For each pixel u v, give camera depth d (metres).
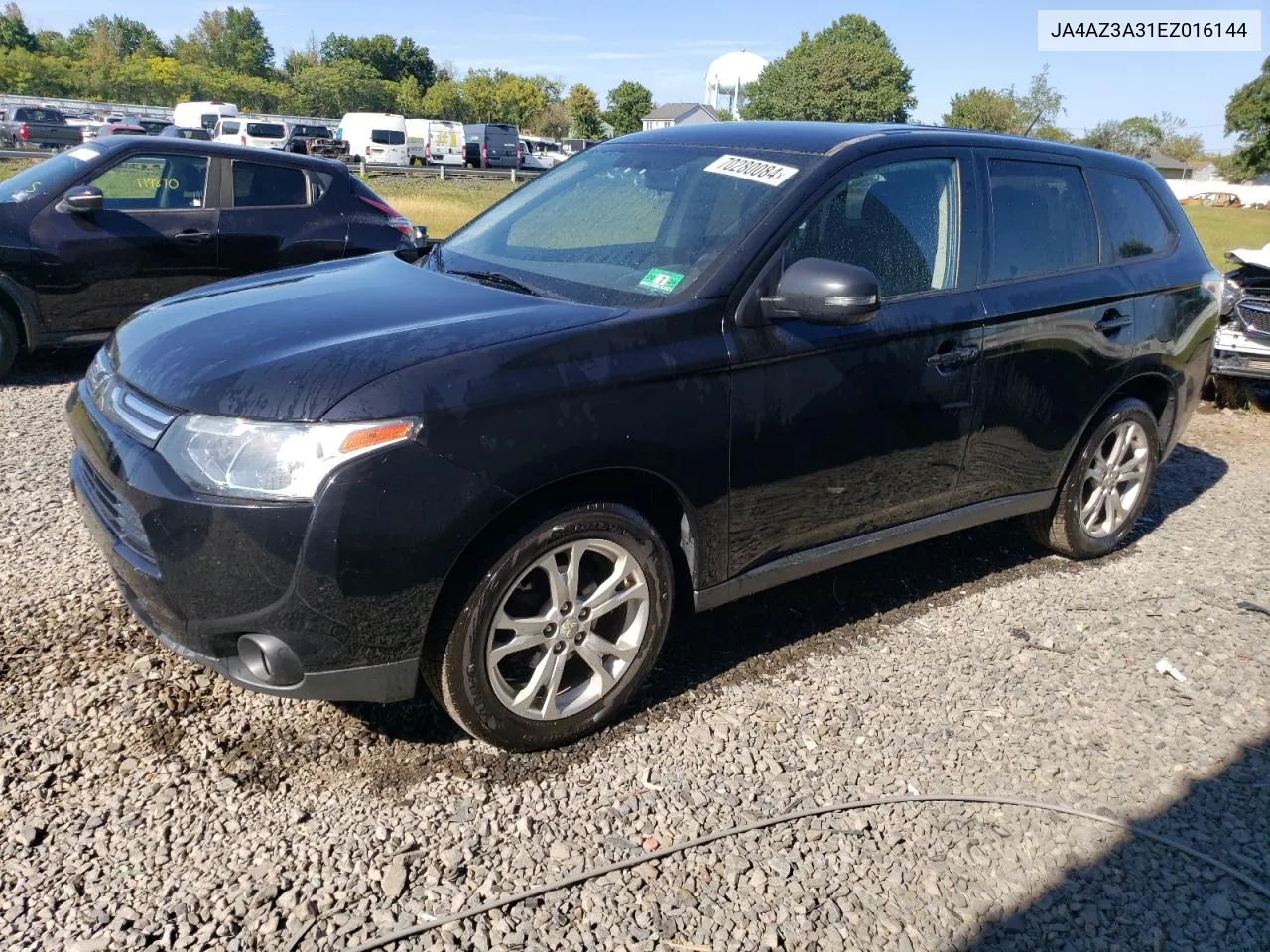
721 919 2.37
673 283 3.09
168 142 7.32
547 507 2.76
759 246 3.13
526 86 101.06
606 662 3.03
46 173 7.05
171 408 2.58
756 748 3.04
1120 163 4.60
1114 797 2.95
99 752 2.79
